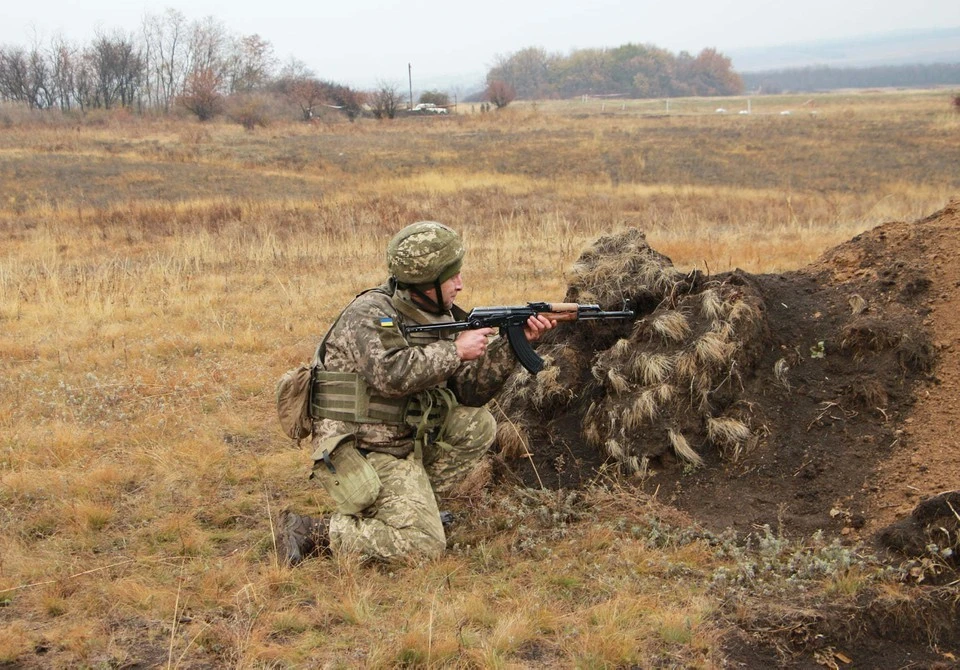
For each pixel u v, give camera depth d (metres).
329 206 18.48
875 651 3.38
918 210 16.83
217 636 3.40
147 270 11.52
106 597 3.71
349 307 4.04
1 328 8.71
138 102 65.94
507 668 3.15
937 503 3.78
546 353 5.41
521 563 3.95
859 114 49.94
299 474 5.09
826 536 4.05
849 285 5.41
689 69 148.75
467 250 12.66
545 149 33.47
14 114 49.78
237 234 14.59
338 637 3.41
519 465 4.95
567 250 12.45
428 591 3.70
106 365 7.37
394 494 3.98
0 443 5.48
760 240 12.68
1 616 3.60
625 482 4.66
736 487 4.50
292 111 55.19
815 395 4.80
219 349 7.82
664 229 15.05
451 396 4.16
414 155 31.61
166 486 4.89
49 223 16.94
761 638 3.38
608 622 3.40
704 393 4.75
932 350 4.77
